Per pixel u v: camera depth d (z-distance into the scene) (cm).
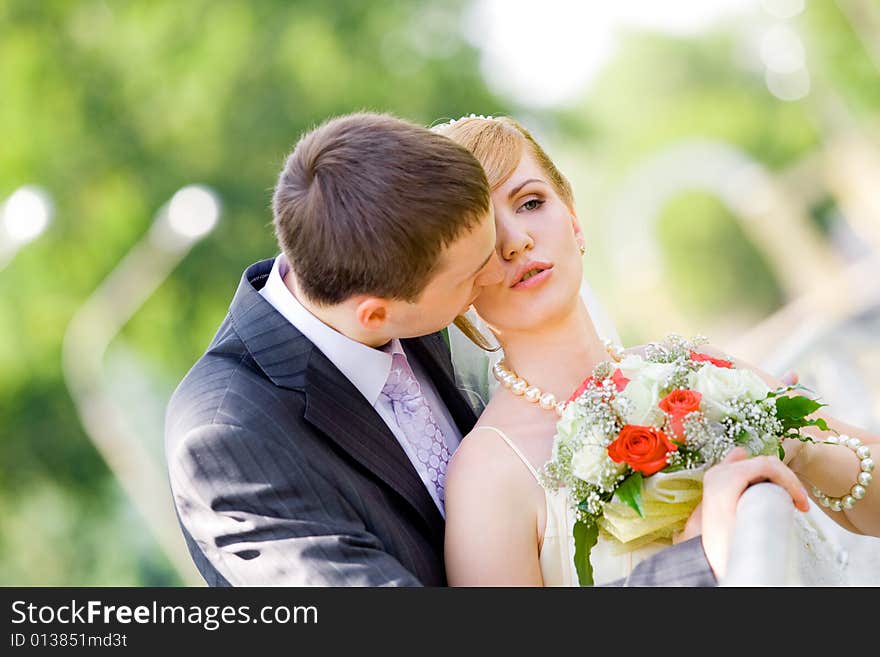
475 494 374
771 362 743
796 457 364
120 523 1891
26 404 1952
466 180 358
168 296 1994
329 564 333
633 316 2573
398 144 359
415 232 351
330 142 368
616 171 3294
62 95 2103
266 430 355
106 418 1866
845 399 728
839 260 2383
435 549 379
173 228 1841
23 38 2114
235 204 2022
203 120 2067
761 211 2453
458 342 466
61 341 1964
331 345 378
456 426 431
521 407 392
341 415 369
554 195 397
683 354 368
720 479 304
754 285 3036
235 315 395
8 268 1973
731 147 2995
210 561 359
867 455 371
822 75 2531
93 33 2131
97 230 2031
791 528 272
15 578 1902
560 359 394
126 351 1958
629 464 333
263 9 2125
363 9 2159
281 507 346
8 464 1930
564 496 369
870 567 492
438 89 2184
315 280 368
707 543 299
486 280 382
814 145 2736
